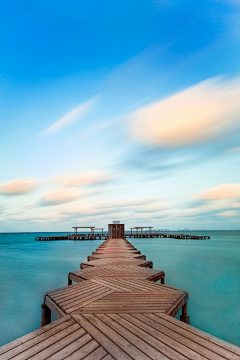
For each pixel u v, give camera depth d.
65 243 54.97
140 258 10.93
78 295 4.44
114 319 3.24
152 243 47.59
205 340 2.65
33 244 51.81
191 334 2.79
